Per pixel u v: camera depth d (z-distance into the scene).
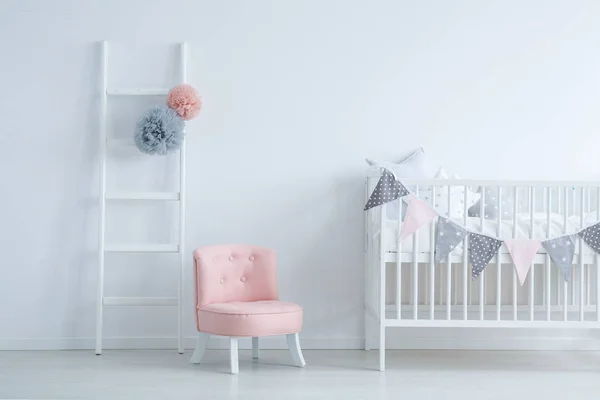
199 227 3.75
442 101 3.79
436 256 3.21
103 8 3.73
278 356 3.56
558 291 3.56
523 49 3.80
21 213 3.70
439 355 3.61
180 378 3.05
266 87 3.77
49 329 3.71
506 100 3.80
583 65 3.81
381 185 3.21
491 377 3.13
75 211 3.72
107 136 3.73
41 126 3.71
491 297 3.75
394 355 3.59
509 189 3.74
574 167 3.81
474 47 3.79
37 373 3.13
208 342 3.70
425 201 3.44
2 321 3.69
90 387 2.87
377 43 3.78
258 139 3.77
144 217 3.74
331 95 3.78
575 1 3.81
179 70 3.75
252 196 3.76
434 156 3.79
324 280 3.77
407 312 3.71
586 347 3.77
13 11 3.70
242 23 3.77
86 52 3.72
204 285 3.31
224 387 2.89
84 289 3.71
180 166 3.66
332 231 3.77
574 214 3.63
